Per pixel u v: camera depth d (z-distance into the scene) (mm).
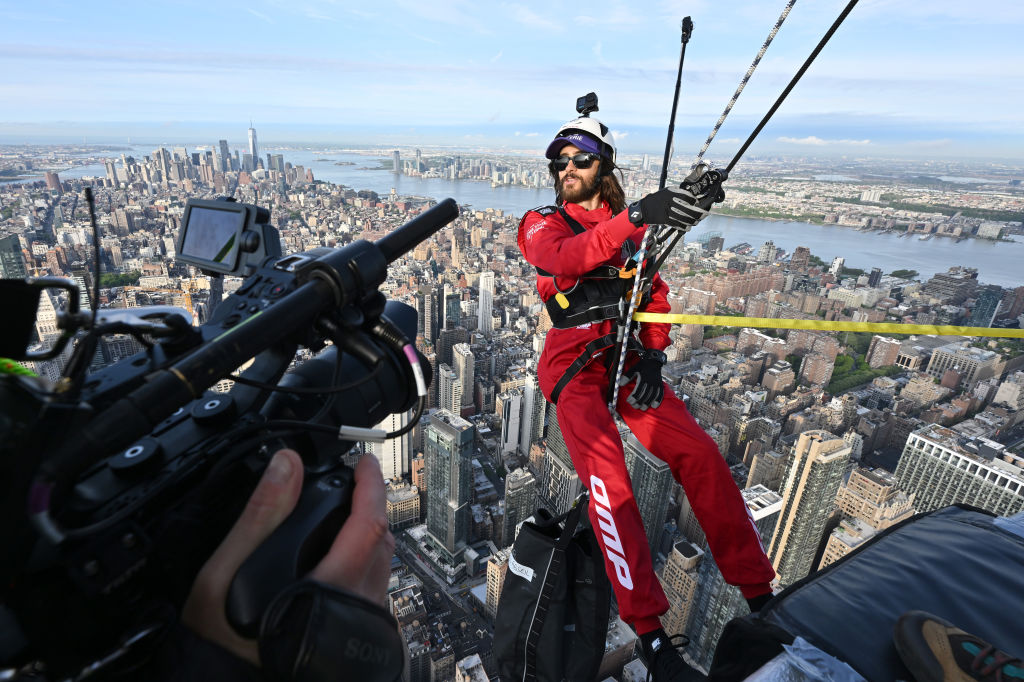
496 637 2277
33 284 689
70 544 659
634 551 1902
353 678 665
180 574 799
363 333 1115
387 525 836
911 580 1649
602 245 1871
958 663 1200
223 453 889
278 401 1104
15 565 592
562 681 2104
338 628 647
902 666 1312
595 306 2205
